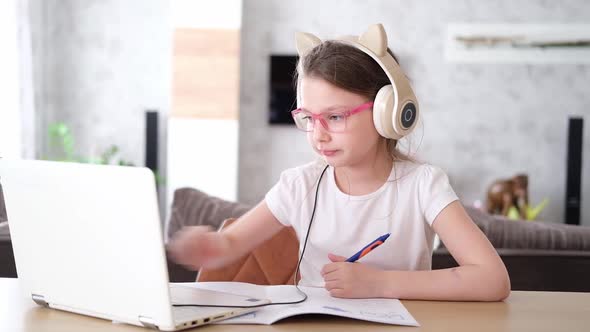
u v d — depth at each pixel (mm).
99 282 997
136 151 5551
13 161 1067
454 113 5531
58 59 5480
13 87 4574
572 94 5484
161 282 923
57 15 5457
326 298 1154
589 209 5559
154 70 5516
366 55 1228
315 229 1442
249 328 979
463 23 5461
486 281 1167
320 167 1485
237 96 5176
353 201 1412
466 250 1246
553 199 5562
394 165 1430
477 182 5562
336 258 1227
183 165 5164
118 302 979
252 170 5578
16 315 1052
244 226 1421
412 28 5480
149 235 916
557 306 1147
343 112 1193
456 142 5543
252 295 1170
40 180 1027
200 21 5148
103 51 5488
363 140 1217
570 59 5457
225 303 1072
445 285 1164
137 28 5488
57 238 1035
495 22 5457
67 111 5512
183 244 1296
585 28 5422
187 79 5156
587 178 5539
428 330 988
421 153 5543
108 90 5520
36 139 5117
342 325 1006
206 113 5164
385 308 1090
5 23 4496
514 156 5547
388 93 1188
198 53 5148
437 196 1345
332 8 5480
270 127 5555
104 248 973
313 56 1227
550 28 5441
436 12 5469
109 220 954
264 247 1581
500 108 5520
